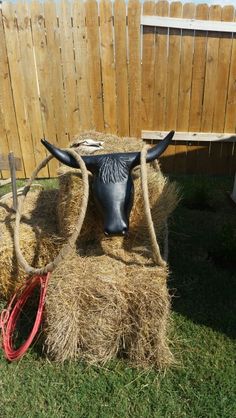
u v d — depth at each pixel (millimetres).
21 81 5117
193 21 4996
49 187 5242
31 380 2527
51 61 5062
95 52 5066
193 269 3637
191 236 4211
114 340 2584
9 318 2891
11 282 3119
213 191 5375
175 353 2713
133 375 2559
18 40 4898
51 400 2406
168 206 3316
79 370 2598
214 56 5234
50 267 2574
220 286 3412
